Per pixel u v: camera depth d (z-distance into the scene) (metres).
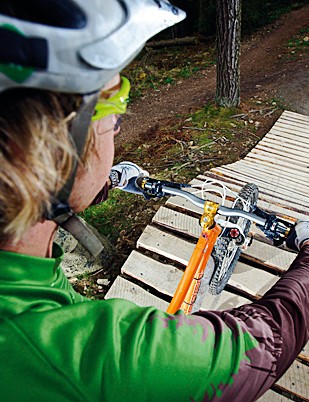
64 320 0.62
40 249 0.69
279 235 1.72
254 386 0.68
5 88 0.50
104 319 0.62
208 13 10.69
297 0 11.46
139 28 0.62
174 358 0.61
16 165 0.50
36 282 0.67
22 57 0.49
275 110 6.32
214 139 5.66
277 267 3.10
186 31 12.25
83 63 0.53
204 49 10.25
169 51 10.46
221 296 2.96
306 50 8.52
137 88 8.41
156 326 0.64
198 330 0.67
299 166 4.68
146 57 9.98
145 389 0.59
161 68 9.45
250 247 3.24
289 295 0.86
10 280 0.64
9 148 0.50
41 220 0.62
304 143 5.20
